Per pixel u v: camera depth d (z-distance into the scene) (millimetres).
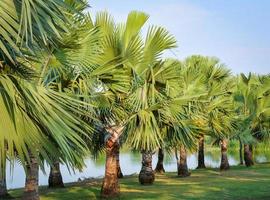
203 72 24641
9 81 5074
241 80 31359
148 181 18844
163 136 15375
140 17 13492
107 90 13438
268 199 14141
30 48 5254
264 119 30844
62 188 17953
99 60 12492
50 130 5016
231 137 29297
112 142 14562
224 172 25641
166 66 14203
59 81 10945
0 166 4773
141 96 14000
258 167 29375
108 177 14578
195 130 16297
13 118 4938
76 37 9719
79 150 5449
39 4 4805
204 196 14828
